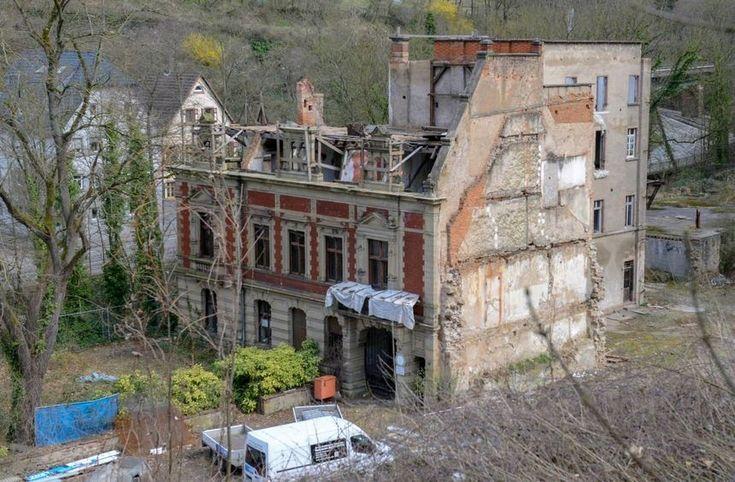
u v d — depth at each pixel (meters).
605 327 43.22
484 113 33.72
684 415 13.52
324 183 35.72
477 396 17.52
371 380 35.97
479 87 33.41
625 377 16.25
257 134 39.59
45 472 27.20
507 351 35.38
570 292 38.12
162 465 22.41
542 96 35.94
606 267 46.28
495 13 75.44
